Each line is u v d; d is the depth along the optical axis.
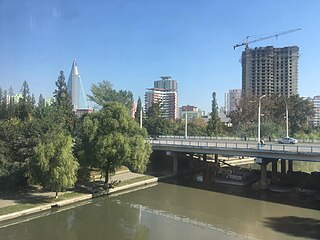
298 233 32.12
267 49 133.75
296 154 46.62
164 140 70.44
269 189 51.31
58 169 39.16
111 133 45.84
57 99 95.69
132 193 49.22
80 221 36.03
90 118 47.56
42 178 40.19
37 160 39.78
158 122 107.88
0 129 45.19
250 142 67.50
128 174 59.56
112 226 34.50
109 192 48.03
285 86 133.25
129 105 116.44
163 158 71.94
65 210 39.88
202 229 33.62
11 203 38.56
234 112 123.56
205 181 58.94
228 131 115.12
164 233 32.53
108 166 47.19
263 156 50.44
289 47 132.12
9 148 43.91
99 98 112.56
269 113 115.06
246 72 138.50
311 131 110.94
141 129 49.72
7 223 34.53
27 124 47.78
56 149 40.19
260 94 134.12
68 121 67.44
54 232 32.59
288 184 52.38
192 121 128.25
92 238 31.09
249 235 31.77
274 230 33.09
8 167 42.94
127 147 45.25
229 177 57.50
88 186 48.00
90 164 46.06
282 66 133.50
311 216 37.72
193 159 70.56
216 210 40.59
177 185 55.38
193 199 46.03
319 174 53.12
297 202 44.06
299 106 114.88
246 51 138.75
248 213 39.12
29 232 32.53
